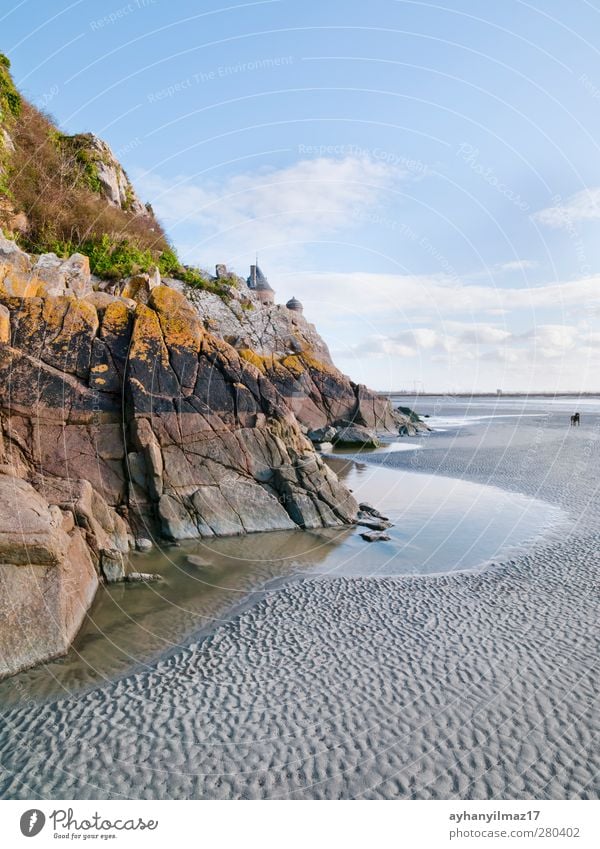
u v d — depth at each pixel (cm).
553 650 1145
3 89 3044
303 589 1465
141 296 2552
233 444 2008
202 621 1274
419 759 837
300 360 4809
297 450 2167
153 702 966
